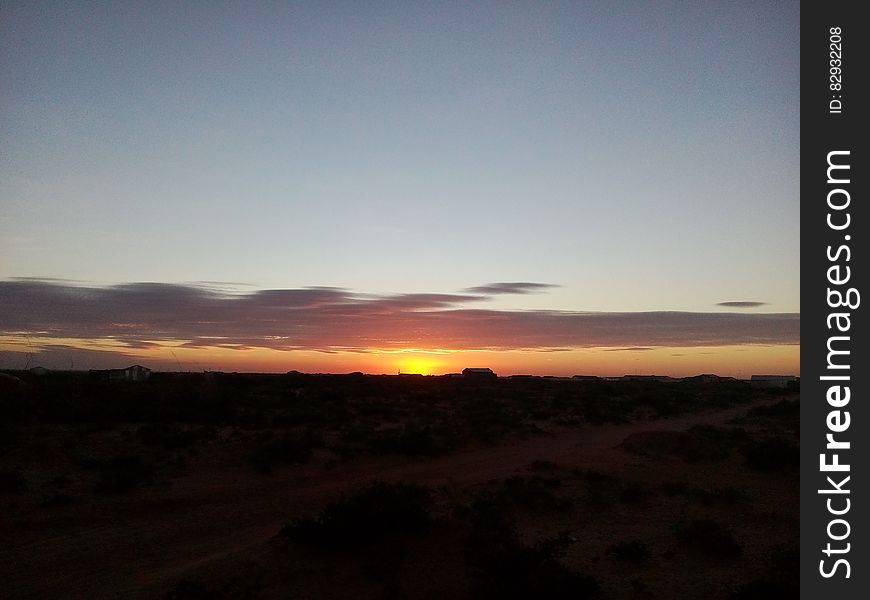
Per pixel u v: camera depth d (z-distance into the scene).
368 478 22.53
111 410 30.55
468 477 22.39
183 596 10.44
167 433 25.67
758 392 104.75
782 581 10.72
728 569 12.11
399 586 10.80
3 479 17.39
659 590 10.98
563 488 19.59
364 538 12.04
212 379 60.47
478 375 139.50
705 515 16.42
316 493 19.88
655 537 14.30
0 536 13.98
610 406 58.22
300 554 11.95
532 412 49.09
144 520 16.05
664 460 25.45
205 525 15.97
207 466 21.84
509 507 16.20
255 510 17.61
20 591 11.16
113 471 19.55
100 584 11.56
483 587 10.33
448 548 12.23
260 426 30.80
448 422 37.97
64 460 20.72
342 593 10.73
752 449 25.05
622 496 18.05
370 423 35.16
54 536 14.32
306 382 65.44
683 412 58.69
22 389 33.62
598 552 13.14
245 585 10.86
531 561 10.71
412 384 82.12
